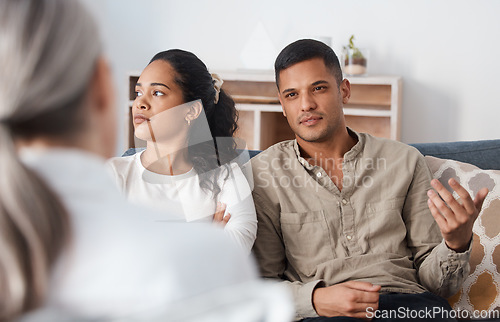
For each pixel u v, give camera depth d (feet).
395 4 11.75
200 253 1.66
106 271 1.54
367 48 11.53
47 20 1.46
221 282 1.67
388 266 4.93
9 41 1.44
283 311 1.71
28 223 1.40
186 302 1.59
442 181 5.63
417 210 5.20
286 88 5.31
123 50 12.92
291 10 12.18
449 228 4.42
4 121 1.47
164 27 12.76
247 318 1.66
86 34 1.53
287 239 5.13
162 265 1.60
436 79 11.79
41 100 1.46
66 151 1.58
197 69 5.05
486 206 5.42
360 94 11.43
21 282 1.40
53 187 1.54
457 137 11.85
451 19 11.59
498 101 11.60
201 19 12.60
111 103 1.67
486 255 5.27
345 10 11.95
